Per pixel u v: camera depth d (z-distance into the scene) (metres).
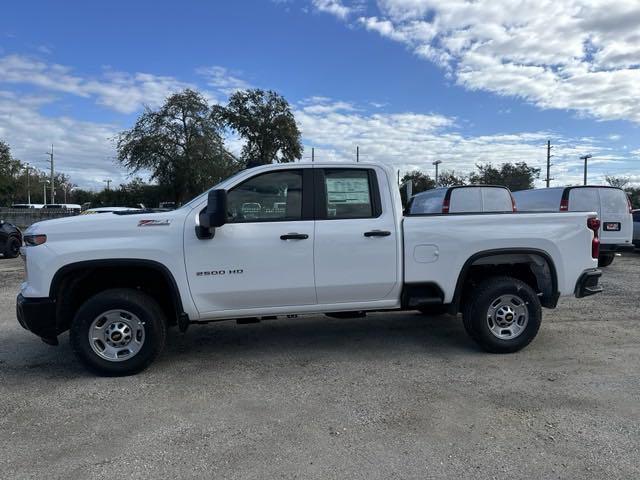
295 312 5.06
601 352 5.36
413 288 5.22
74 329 4.61
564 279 5.41
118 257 4.60
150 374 4.80
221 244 4.76
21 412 3.96
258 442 3.44
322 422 3.74
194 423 3.74
